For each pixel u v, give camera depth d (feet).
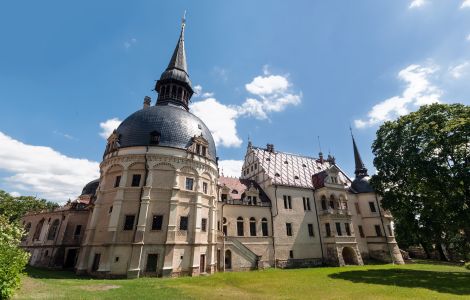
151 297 57.98
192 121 133.18
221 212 141.69
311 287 76.95
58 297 50.03
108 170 117.19
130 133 120.16
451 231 106.11
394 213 127.34
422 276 97.91
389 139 123.54
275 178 168.96
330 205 173.27
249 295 64.54
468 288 71.82
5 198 242.37
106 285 74.08
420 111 114.01
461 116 99.14
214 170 132.67
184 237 107.96
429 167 101.14
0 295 38.81
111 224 102.63
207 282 83.46
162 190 109.70
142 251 98.99
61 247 149.48
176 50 161.89
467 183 94.12
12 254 42.09
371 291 69.41
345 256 167.73
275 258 146.00
